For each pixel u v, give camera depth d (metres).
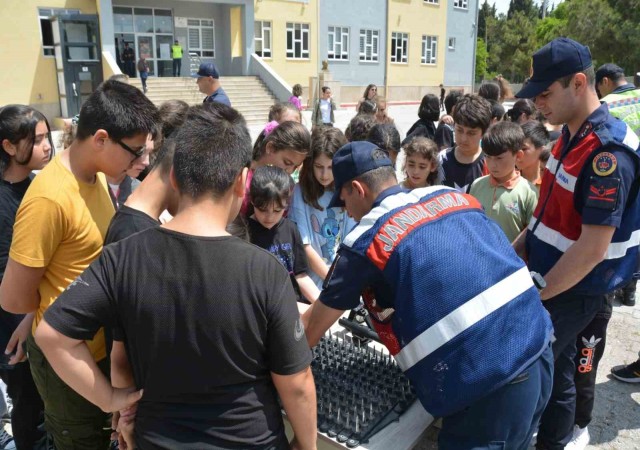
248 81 19.81
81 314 1.17
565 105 1.91
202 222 1.20
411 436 1.62
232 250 1.19
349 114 20.38
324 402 1.71
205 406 1.21
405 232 1.46
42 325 1.17
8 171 2.22
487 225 1.57
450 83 30.47
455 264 1.42
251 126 17.14
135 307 1.17
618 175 1.76
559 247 2.02
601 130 1.84
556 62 1.88
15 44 16.31
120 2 19.09
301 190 2.65
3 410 2.28
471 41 31.33
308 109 20.66
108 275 1.19
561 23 44.28
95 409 1.84
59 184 1.65
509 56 56.09
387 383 1.83
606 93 3.97
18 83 16.53
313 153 2.52
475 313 1.41
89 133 1.63
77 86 16.59
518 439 1.53
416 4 27.02
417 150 2.94
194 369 1.18
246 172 1.32
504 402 1.45
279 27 22.16
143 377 1.22
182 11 20.52
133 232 1.48
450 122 5.07
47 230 1.62
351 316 2.22
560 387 2.12
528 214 2.72
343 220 2.73
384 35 25.98
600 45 33.09
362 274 1.49
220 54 21.72
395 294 1.45
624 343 3.39
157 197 1.57
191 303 1.15
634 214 1.94
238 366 1.20
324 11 23.41
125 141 1.64
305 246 2.57
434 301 1.41
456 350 1.41
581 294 1.99
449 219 1.50
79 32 16.33
